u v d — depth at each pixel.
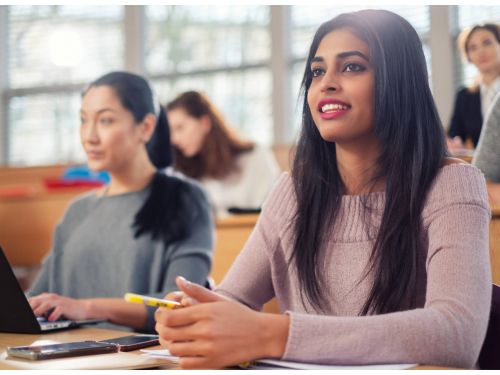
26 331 1.27
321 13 5.30
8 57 6.27
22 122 6.23
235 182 3.73
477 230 1.01
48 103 6.16
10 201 4.15
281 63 5.38
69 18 6.11
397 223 1.08
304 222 1.17
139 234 1.68
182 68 5.75
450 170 1.08
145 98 1.75
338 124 1.11
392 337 0.85
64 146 6.10
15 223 4.14
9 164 6.24
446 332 0.87
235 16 5.60
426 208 1.07
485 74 3.76
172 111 3.71
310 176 1.19
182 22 5.77
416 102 1.11
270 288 1.27
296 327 0.85
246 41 5.55
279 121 5.38
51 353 0.94
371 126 1.12
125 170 1.74
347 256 1.13
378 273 1.08
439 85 4.87
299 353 0.84
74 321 1.39
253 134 5.49
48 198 4.09
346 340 0.85
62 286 1.75
